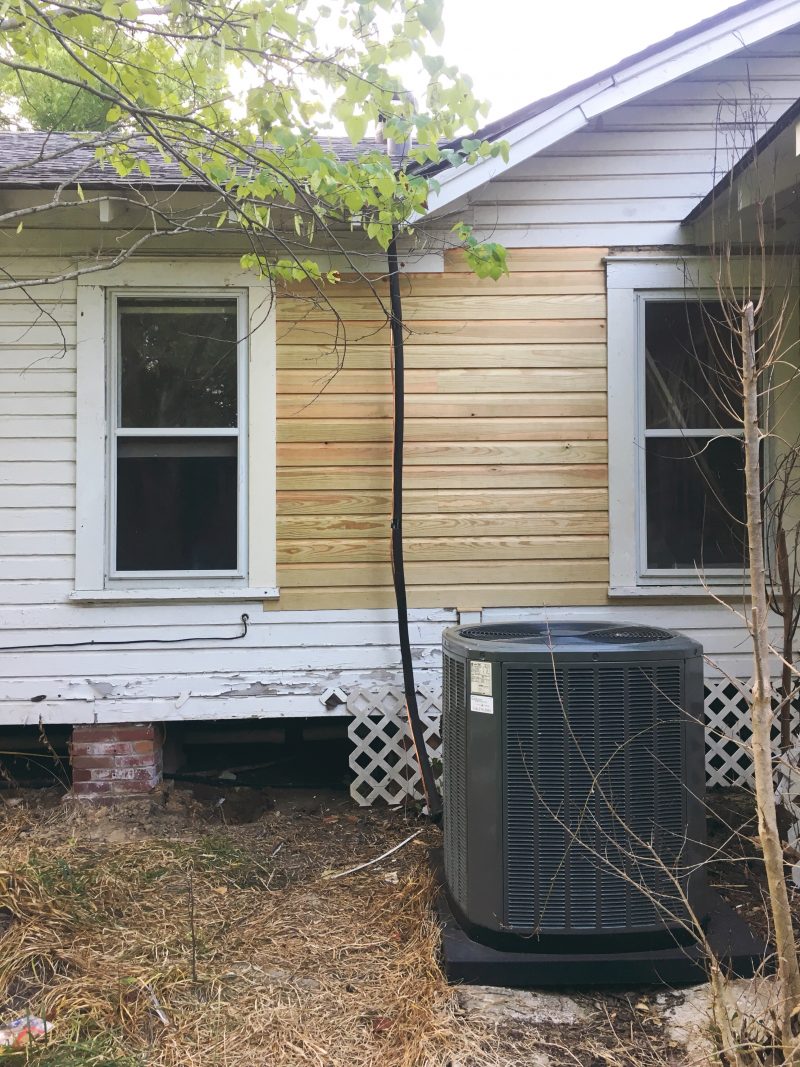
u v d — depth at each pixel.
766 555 4.81
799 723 4.56
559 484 4.88
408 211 3.84
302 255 4.84
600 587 4.89
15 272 4.77
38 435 4.76
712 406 5.00
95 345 4.77
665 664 2.83
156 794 4.73
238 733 5.38
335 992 2.84
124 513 4.85
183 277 4.82
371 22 3.22
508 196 4.91
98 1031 2.55
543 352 4.90
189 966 2.96
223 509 4.89
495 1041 2.53
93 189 4.43
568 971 2.78
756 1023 2.40
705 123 4.94
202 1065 2.45
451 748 3.12
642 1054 2.48
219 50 3.41
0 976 2.74
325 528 4.82
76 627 4.74
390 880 3.76
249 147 3.98
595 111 4.54
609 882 2.79
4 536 4.73
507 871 2.83
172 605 4.77
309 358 4.84
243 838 4.27
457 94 3.40
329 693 4.80
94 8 3.35
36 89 9.81
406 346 4.86
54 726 5.21
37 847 4.00
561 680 2.80
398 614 4.67
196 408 4.90
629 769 2.80
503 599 4.86
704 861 2.87
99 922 3.22
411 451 4.84
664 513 4.99
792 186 4.22
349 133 3.45
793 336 4.82
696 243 4.91
